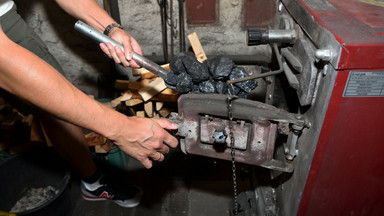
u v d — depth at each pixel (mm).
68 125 1374
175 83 1005
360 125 799
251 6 1851
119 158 1832
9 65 721
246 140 946
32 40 1274
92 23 1235
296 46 921
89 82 2168
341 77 722
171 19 1822
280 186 1189
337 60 698
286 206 1100
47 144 1692
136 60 1023
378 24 781
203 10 1875
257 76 881
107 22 1211
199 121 960
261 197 1327
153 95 1568
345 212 996
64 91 793
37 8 1889
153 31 1978
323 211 998
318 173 896
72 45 2020
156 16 1923
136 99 1672
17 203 1663
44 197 1695
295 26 974
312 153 859
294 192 1008
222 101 885
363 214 994
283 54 995
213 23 1919
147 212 1670
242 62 1942
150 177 1859
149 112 1655
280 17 1127
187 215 1636
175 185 1808
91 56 2059
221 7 1865
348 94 745
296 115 879
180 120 966
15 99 1427
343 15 839
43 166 1728
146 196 1752
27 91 762
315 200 967
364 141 826
